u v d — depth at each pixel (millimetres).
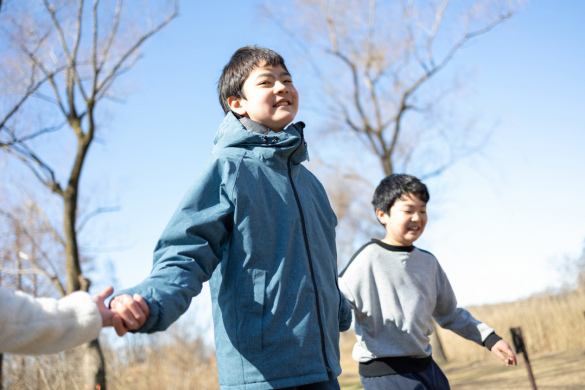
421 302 2730
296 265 1675
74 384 7812
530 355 9062
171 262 1468
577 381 5422
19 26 8078
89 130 8859
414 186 2801
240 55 1993
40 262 9586
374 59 14961
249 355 1564
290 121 1904
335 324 1777
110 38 9109
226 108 2018
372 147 15461
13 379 7105
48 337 1097
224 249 1688
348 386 9977
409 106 15125
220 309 1652
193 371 9992
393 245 2803
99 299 1216
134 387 9172
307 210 1810
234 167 1681
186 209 1569
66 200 8586
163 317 1312
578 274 9836
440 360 11891
